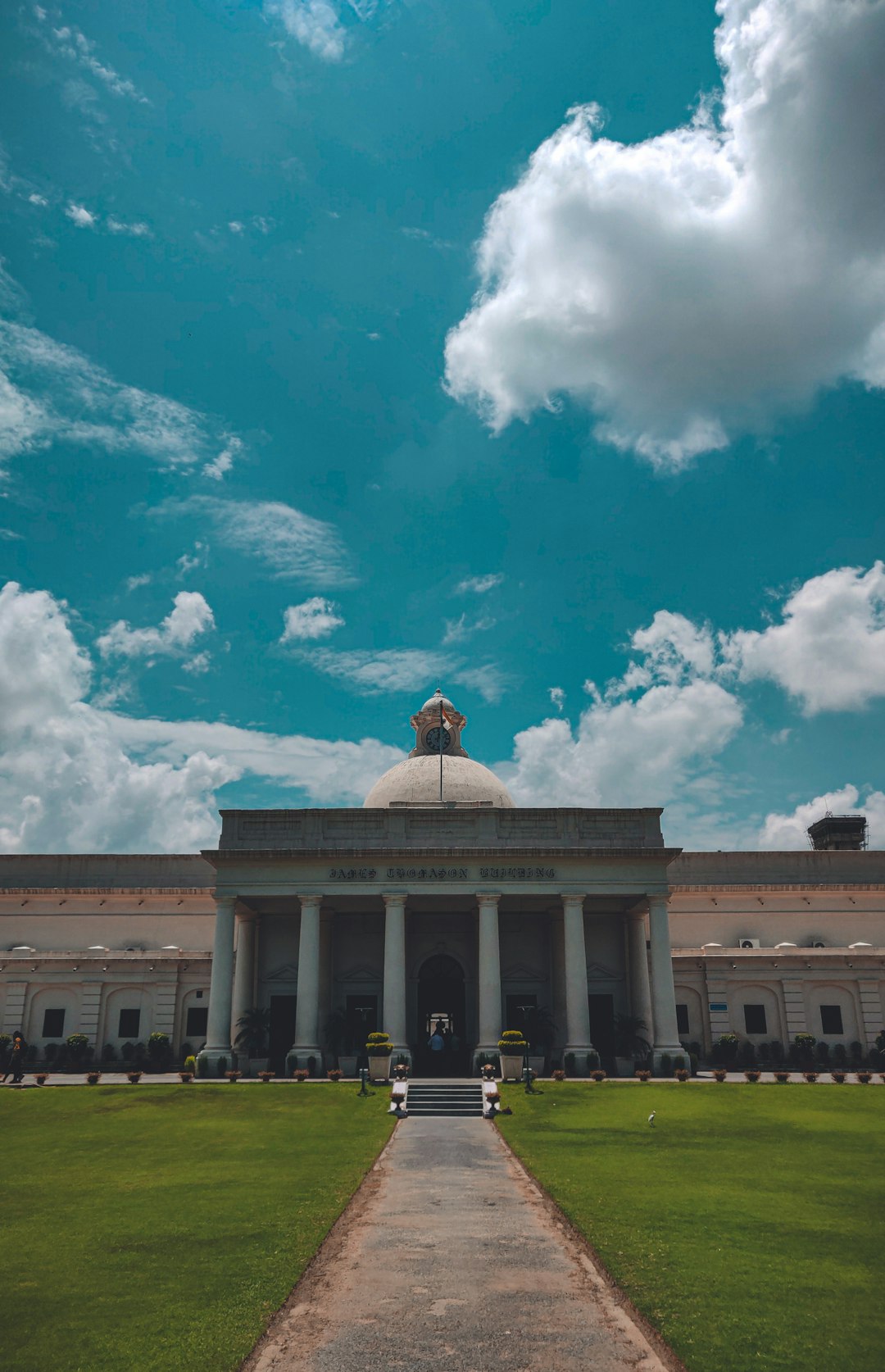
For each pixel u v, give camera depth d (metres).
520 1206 18.86
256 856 44.56
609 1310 12.84
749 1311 12.48
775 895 56.06
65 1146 26.94
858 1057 48.78
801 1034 48.81
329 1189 20.22
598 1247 15.33
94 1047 48.22
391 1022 42.56
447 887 44.28
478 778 54.38
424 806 50.59
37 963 49.19
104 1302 13.05
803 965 50.34
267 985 48.88
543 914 50.12
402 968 43.34
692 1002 50.34
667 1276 13.83
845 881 57.56
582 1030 42.91
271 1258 15.01
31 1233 16.88
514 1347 11.64
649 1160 23.41
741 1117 30.14
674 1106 32.41
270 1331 12.17
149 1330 12.02
